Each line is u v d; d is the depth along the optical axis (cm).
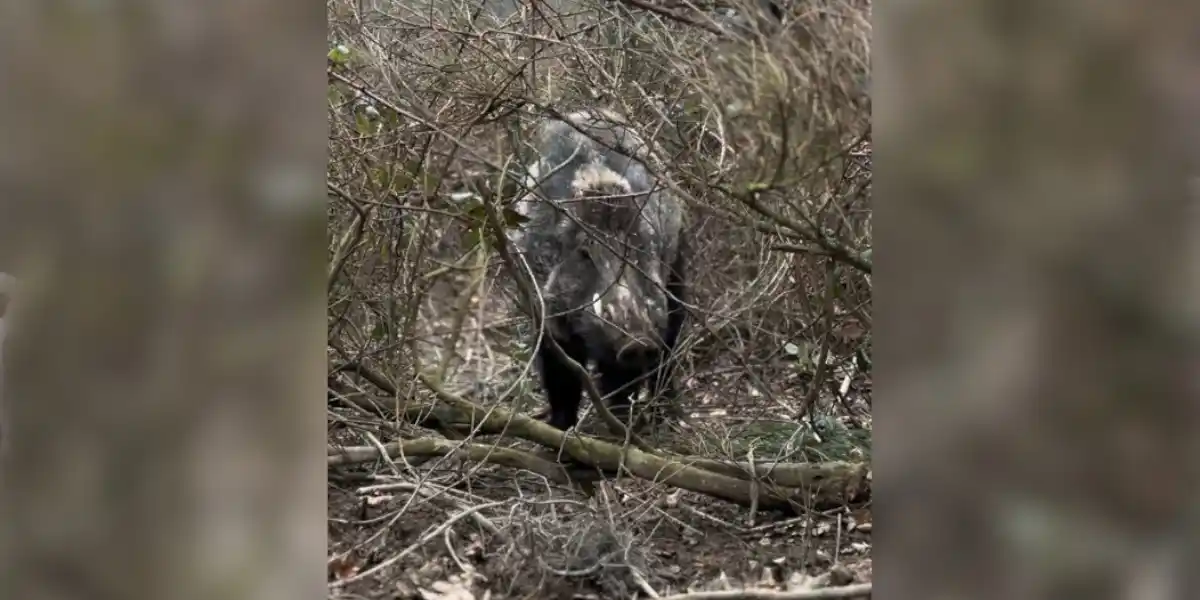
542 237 477
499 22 419
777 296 437
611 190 464
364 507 362
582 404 523
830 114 262
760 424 451
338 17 405
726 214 341
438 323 562
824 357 397
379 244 427
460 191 493
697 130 372
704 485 372
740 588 315
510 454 391
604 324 454
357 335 436
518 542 333
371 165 430
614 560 326
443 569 328
